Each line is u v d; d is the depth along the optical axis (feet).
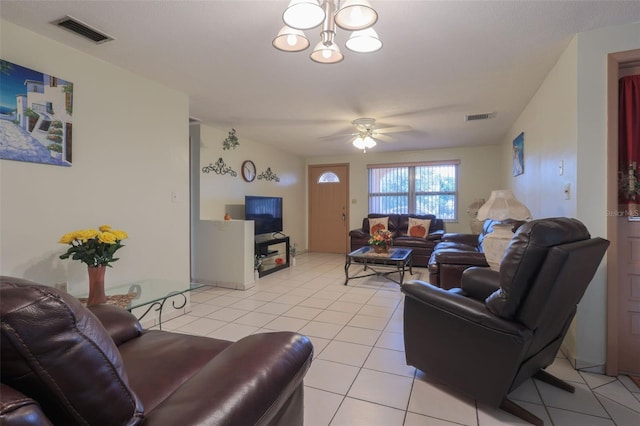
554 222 4.86
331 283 14.52
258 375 2.97
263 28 6.76
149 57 8.05
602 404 5.73
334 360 7.36
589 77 6.81
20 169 6.66
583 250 4.64
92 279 6.56
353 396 5.99
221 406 2.52
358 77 9.35
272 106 11.99
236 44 7.43
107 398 2.19
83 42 7.27
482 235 15.07
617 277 6.68
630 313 6.70
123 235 7.09
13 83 6.49
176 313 10.30
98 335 2.19
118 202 8.60
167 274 10.00
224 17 6.35
